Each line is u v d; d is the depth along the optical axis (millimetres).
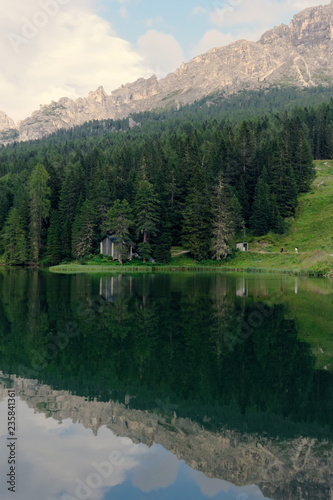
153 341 19719
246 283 49125
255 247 90312
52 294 37188
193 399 13055
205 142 153750
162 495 8586
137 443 10430
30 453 9953
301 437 10836
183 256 93312
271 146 120438
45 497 8500
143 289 41812
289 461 9672
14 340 19766
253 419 11758
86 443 10570
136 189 102812
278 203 101938
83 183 115750
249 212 103438
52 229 98000
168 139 184875
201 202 91375
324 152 155375
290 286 44812
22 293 37906
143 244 90188
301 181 115500
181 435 10922
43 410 12273
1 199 119562
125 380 14648
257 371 15555
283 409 12328
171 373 15320
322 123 163875
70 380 14648
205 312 27594
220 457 9961
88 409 12438
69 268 83938
